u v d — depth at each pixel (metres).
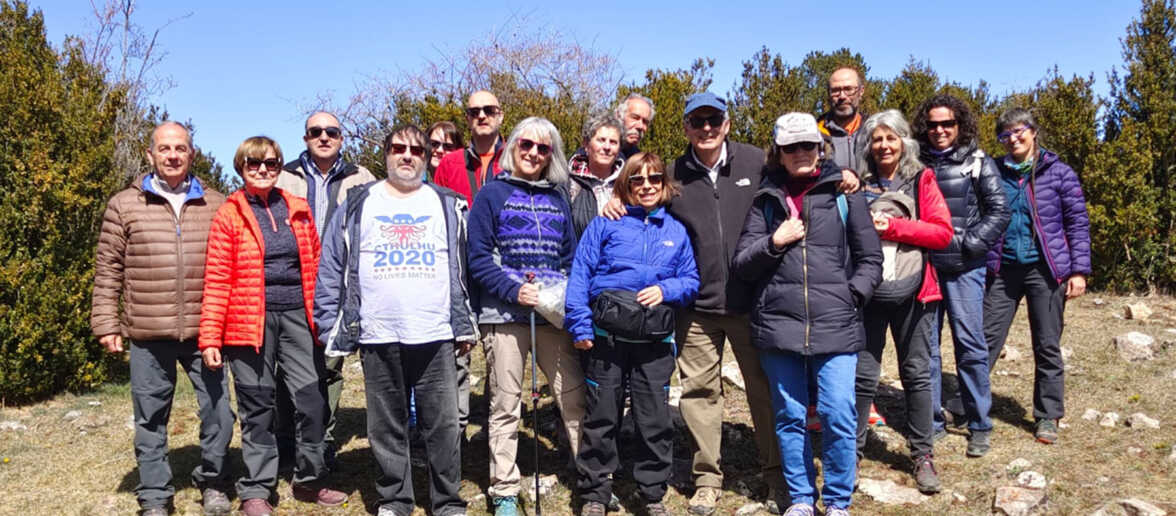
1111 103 9.05
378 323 4.04
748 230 4.10
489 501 4.55
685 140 8.64
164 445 4.36
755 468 4.98
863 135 4.68
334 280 4.16
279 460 5.12
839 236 3.93
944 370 6.73
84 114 7.04
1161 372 6.23
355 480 4.95
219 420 4.40
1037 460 4.82
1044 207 5.19
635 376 4.22
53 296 6.55
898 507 4.35
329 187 5.22
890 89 12.27
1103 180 8.73
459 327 4.13
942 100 4.85
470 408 6.36
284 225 4.36
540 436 5.66
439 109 11.25
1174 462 4.65
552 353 4.38
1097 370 6.39
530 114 11.41
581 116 11.16
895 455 5.04
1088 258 5.22
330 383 5.06
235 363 4.29
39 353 6.50
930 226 4.35
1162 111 8.52
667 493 4.66
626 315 3.99
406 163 4.12
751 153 4.38
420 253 4.07
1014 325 7.98
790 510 4.07
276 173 4.32
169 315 4.20
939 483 4.52
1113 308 8.28
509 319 4.21
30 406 6.49
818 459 5.11
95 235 7.04
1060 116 9.05
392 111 17.97
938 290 4.55
